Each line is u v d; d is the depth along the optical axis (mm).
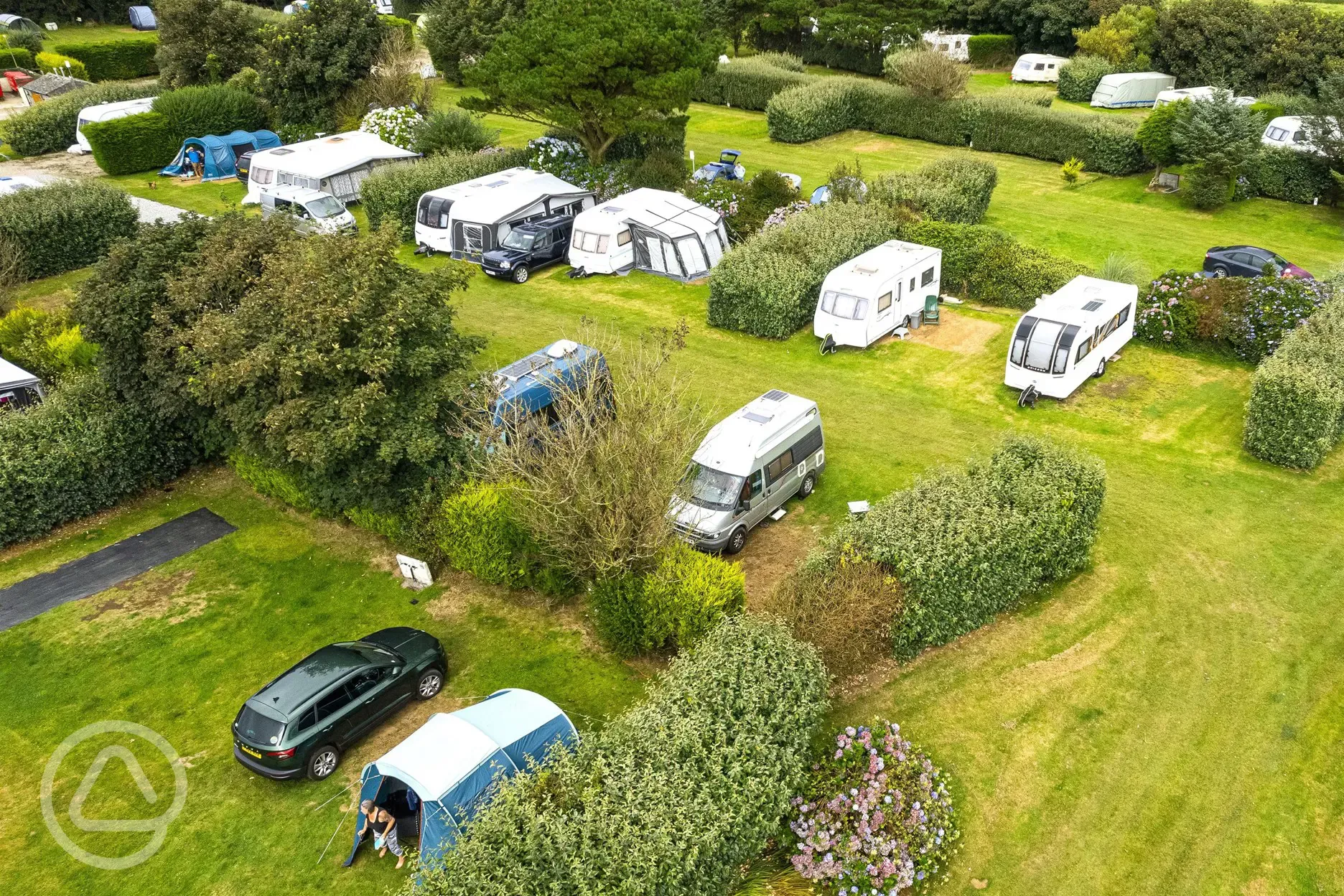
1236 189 36406
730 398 23078
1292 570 16484
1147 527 17906
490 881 9688
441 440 17469
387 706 14109
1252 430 19781
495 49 37188
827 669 13930
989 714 13812
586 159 37844
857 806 11617
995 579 15000
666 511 14805
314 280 17359
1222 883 11242
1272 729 13266
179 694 15219
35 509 19375
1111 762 12922
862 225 28797
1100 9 58406
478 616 16672
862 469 20219
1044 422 21672
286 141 45500
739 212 32938
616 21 34281
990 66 64250
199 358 18375
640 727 11625
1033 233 34375
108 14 72250
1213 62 53750
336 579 17891
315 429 16828
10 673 15844
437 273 18656
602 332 27125
